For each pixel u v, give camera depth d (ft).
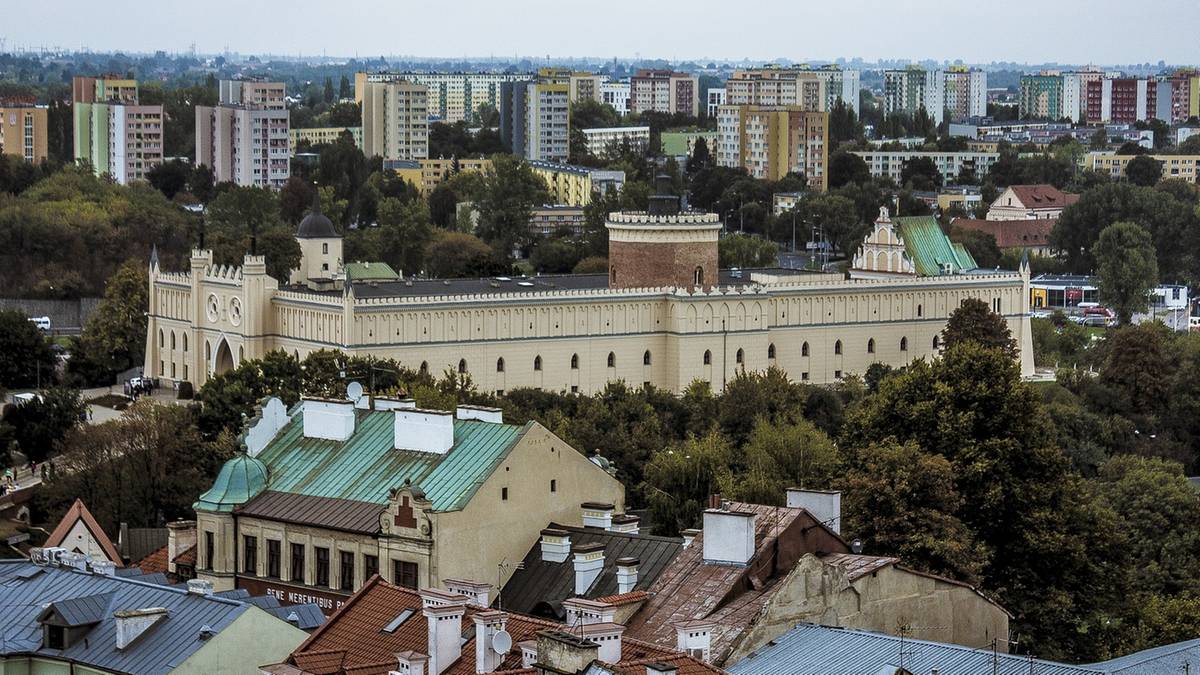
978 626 512.63
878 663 442.91
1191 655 449.48
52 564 531.91
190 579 555.69
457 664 437.58
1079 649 642.63
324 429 577.02
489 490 529.86
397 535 529.04
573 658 396.98
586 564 511.40
